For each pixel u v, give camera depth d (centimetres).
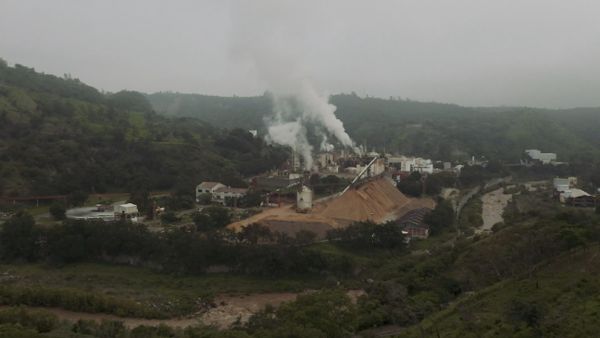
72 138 17788
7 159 15225
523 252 8544
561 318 5869
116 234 10875
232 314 8625
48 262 10831
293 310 6994
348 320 7038
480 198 18950
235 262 10331
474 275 8888
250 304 9094
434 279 9006
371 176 18088
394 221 12825
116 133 18950
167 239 10788
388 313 7625
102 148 17812
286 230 11844
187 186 16112
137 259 10806
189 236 10719
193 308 8794
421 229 13038
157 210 13888
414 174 19662
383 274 10075
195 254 10294
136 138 19725
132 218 12888
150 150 18175
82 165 16200
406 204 16200
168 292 9462
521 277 7869
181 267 10400
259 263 10175
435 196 18138
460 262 9456
